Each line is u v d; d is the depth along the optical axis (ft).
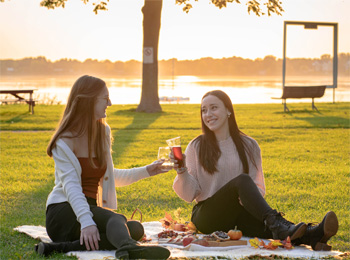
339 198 22.45
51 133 46.39
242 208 14.99
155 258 11.89
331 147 37.91
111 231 12.63
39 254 13.43
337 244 15.47
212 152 15.80
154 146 38.45
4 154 34.88
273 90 177.99
